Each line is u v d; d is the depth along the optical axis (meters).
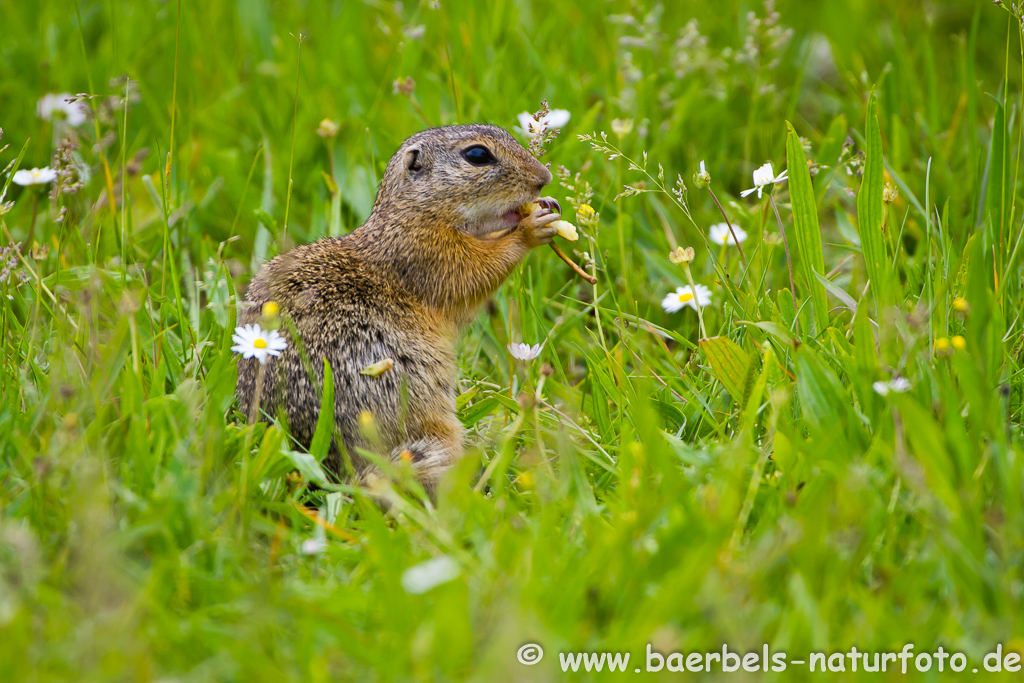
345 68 16.55
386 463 8.09
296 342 9.28
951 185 12.77
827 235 13.66
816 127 16.12
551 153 13.51
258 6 17.27
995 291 10.11
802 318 9.89
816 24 18.05
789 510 7.35
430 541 7.57
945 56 17.25
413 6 18.48
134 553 7.30
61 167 13.44
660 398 10.06
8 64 16.73
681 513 7.26
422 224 10.62
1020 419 9.00
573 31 17.30
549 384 10.27
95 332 8.77
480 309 11.27
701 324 10.53
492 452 9.99
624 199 13.30
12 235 13.21
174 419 8.32
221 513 7.69
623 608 6.59
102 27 17.86
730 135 15.48
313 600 6.70
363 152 14.13
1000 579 6.49
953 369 8.74
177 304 10.59
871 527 7.04
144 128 15.05
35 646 6.11
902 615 6.58
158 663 6.21
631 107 14.66
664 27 17.48
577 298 12.89
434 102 14.77
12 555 7.11
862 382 8.54
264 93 15.80
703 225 13.41
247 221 13.84
